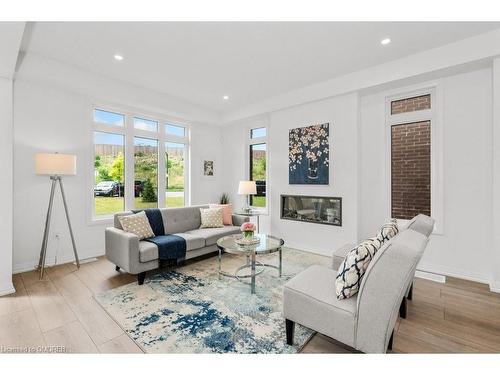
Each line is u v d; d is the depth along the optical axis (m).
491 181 2.87
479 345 1.79
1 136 2.60
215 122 5.54
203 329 1.96
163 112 4.75
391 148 3.65
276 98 4.56
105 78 3.73
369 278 1.45
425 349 1.74
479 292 2.64
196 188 5.49
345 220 3.83
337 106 3.88
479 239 2.95
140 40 2.77
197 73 3.64
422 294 2.60
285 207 4.66
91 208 3.88
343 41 2.79
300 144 4.30
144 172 4.71
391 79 3.26
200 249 3.53
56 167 3.06
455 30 2.58
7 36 1.99
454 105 3.07
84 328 1.98
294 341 1.82
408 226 2.16
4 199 2.61
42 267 3.05
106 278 3.00
